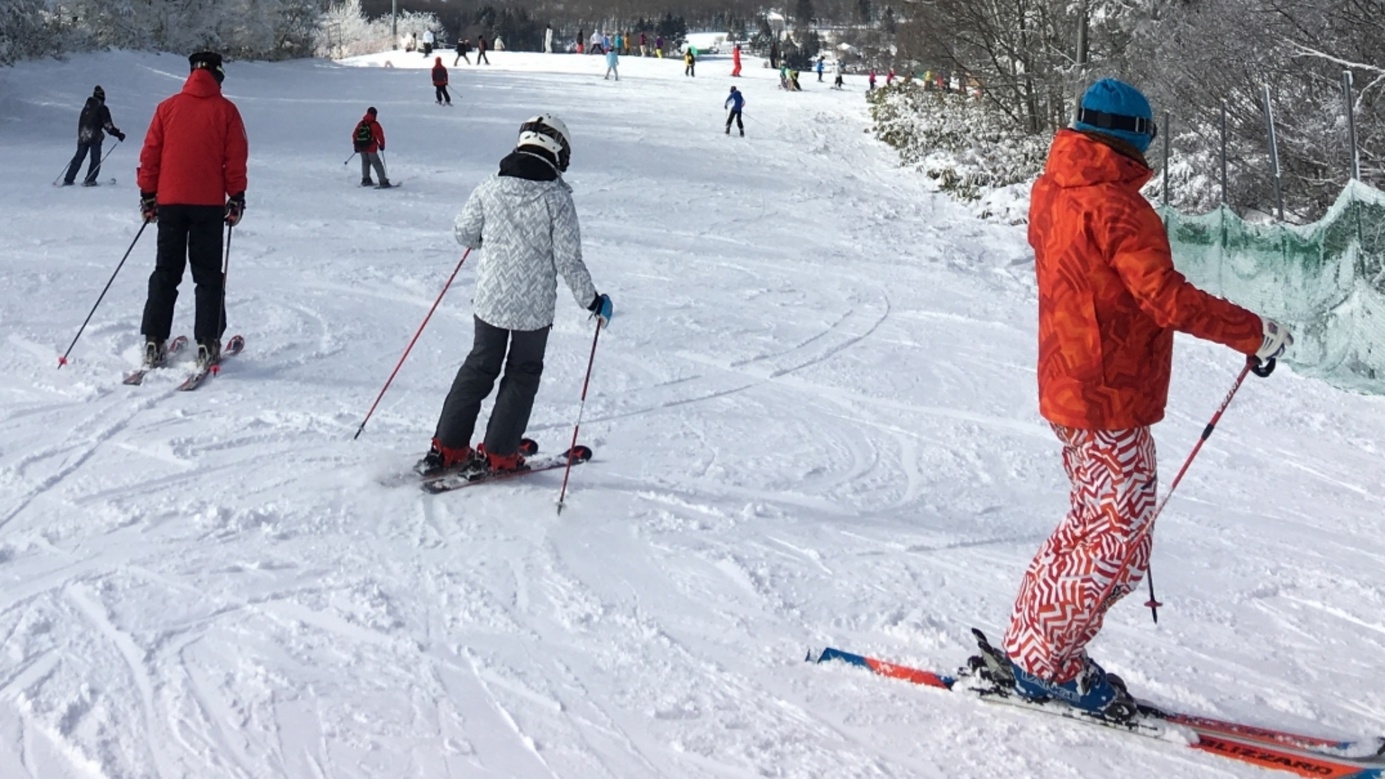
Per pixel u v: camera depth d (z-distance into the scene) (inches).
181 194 244.5
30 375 242.2
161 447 203.0
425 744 117.3
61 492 180.1
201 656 131.9
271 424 219.5
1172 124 583.8
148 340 251.0
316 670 130.2
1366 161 447.5
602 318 189.0
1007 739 121.8
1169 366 117.0
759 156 838.5
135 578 150.6
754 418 253.3
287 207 512.4
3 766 109.9
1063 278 113.8
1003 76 936.3
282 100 1018.7
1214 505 216.1
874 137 966.4
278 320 306.5
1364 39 461.4
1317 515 212.5
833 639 145.0
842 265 469.1
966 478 220.7
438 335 304.3
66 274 341.4
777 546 175.3
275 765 112.4
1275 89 489.1
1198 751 119.5
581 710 125.3
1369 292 308.3
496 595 151.9
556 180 188.2
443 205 550.0
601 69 1681.8
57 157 649.6
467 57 1756.9
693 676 133.7
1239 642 150.6
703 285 408.2
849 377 295.4
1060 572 118.6
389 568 158.1
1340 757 114.1
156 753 113.2
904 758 118.2
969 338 349.4
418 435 217.8
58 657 129.7
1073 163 113.6
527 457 202.8
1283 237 348.5
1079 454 117.6
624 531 177.0
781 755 118.3
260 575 153.6
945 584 164.7
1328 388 309.1
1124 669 139.9
